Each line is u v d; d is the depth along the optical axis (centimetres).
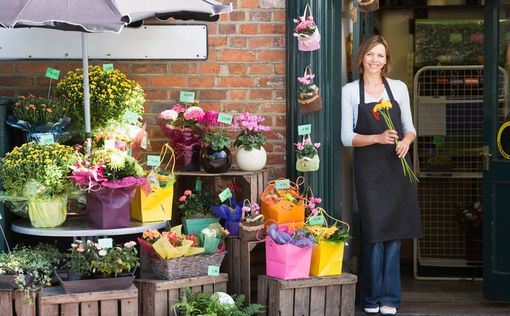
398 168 589
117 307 526
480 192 779
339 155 617
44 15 495
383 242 601
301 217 585
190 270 556
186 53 630
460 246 785
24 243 601
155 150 636
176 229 571
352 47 649
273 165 634
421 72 801
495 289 638
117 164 534
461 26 807
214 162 588
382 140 575
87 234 535
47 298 514
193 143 600
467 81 775
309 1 609
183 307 539
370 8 606
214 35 631
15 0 501
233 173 591
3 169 543
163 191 567
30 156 539
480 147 766
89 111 563
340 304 566
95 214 545
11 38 626
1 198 548
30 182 541
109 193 537
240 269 585
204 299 543
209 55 632
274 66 631
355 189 603
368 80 595
